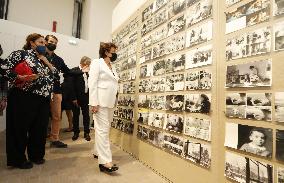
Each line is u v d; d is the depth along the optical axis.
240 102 1.50
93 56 6.15
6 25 4.75
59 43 5.54
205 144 1.78
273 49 1.31
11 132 2.38
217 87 1.70
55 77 3.22
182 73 2.12
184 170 2.00
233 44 1.58
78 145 3.59
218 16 1.74
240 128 1.49
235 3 1.59
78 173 2.34
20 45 4.92
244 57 1.49
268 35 1.35
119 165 2.67
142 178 2.26
